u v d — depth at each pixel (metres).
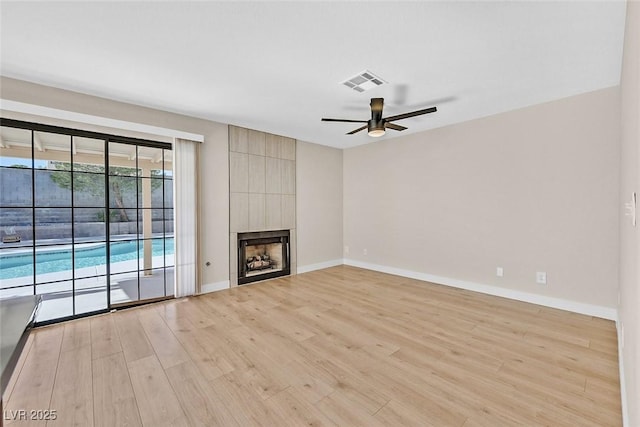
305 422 1.66
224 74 2.76
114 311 3.38
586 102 3.18
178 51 2.36
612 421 1.64
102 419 1.68
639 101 1.06
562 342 2.58
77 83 2.94
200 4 1.82
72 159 3.22
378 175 5.45
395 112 3.79
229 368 2.21
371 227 5.60
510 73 2.73
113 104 3.36
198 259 3.95
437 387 1.97
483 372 2.14
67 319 3.10
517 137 3.70
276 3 1.81
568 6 1.83
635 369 1.20
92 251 3.36
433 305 3.56
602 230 3.11
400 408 1.77
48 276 3.10
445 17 1.94
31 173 3.01
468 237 4.21
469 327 2.91
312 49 2.33
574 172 3.28
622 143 2.40
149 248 3.81
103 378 2.07
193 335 2.76
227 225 4.35
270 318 3.17
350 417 1.70
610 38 2.16
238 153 4.47
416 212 4.85
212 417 1.71
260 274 4.76
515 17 1.94
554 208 3.42
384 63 2.55
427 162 4.68
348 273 5.31
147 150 3.77
